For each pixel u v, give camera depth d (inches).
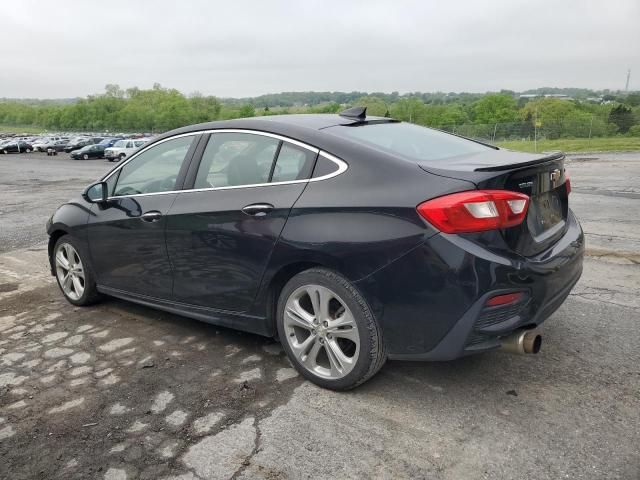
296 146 130.7
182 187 150.4
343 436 108.2
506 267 105.7
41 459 104.7
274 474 97.7
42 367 144.9
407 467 98.3
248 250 132.1
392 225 110.9
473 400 119.7
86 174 957.8
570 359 137.1
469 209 105.1
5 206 496.7
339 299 119.1
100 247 173.9
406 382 128.7
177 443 108.2
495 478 94.7
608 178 546.3
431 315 109.4
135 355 149.9
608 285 193.6
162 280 157.1
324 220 119.0
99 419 118.0
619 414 112.3
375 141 129.9
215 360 144.8
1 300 204.1
